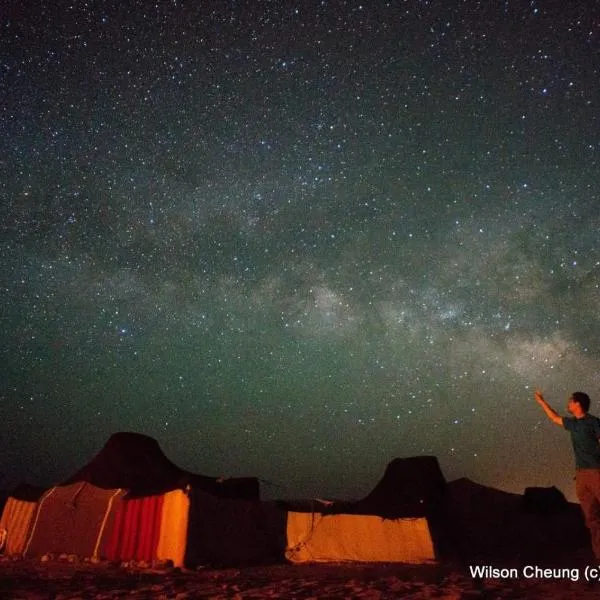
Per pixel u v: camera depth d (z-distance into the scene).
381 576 8.49
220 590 6.59
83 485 12.45
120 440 13.30
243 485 13.17
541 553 12.49
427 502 12.06
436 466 12.95
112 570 9.85
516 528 14.29
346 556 11.52
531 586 6.41
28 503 12.80
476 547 12.68
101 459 12.98
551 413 6.05
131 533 11.45
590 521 5.66
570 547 13.63
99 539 11.65
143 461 13.02
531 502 14.79
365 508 12.23
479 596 5.52
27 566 10.39
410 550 11.40
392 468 13.07
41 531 12.11
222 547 10.95
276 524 11.96
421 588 6.31
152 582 7.82
